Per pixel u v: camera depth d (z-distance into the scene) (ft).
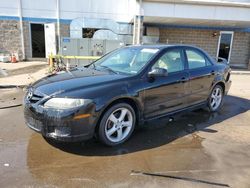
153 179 9.83
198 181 9.77
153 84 13.43
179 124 15.93
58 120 10.82
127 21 46.73
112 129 12.31
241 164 11.19
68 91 11.21
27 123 12.11
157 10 36.83
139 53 14.87
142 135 13.99
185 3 36.94
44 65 41.22
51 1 44.27
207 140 13.65
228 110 19.43
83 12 45.52
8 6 43.34
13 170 10.13
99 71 14.08
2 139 12.96
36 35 45.62
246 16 38.75
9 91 24.30
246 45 53.47
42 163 10.73
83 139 11.28
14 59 43.57
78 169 10.37
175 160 11.37
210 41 52.08
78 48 36.01
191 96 16.06
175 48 15.39
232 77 38.32
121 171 10.34
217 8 37.91
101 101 11.39
